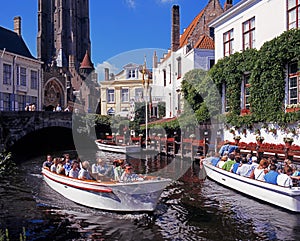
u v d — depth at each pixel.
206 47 24.98
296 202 8.78
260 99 16.30
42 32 70.12
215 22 21.52
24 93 34.06
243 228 7.83
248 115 16.98
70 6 73.06
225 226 8.00
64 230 8.02
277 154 13.85
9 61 32.00
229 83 18.94
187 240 7.20
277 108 15.34
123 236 7.56
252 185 10.27
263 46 16.16
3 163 17.19
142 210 9.09
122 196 9.09
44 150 29.53
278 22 15.99
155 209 9.35
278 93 15.34
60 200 10.63
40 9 69.81
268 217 8.56
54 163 12.35
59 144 32.94
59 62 68.31
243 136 17.55
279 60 15.30
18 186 12.97
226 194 11.00
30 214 9.29
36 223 8.55
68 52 73.00
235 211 9.12
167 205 9.84
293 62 14.96
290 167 9.83
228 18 20.20
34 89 35.72
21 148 28.52
